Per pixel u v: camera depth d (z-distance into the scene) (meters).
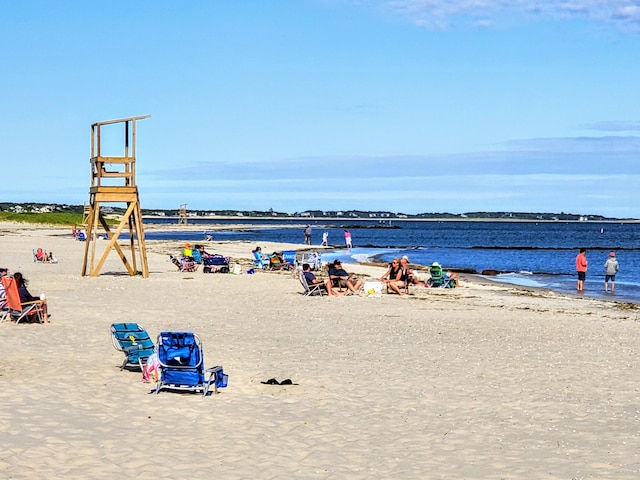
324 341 22.56
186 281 40.72
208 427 13.36
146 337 18.14
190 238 134.75
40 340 21.22
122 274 44.69
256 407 14.78
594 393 16.31
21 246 75.88
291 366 18.67
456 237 173.12
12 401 14.40
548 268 68.56
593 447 12.56
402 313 29.64
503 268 67.94
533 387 16.83
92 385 16.00
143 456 11.63
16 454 11.41
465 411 14.78
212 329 24.42
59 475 10.66
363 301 33.62
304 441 12.74
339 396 15.79
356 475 11.12
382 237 169.38
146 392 15.61
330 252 88.31
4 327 23.28
